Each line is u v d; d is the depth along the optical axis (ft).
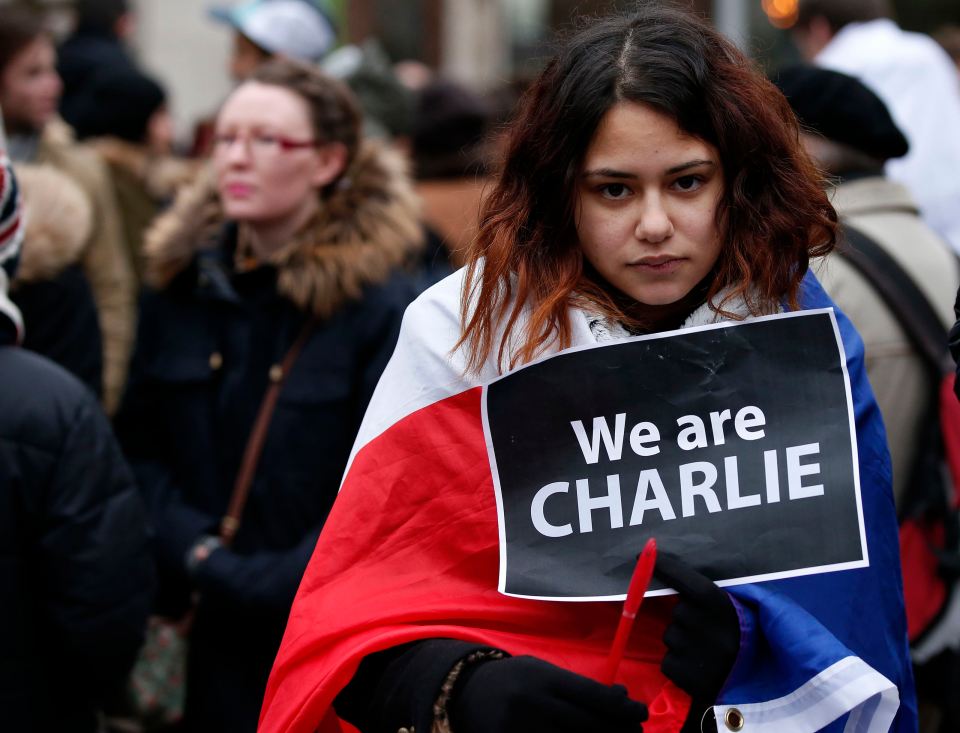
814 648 4.89
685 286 5.12
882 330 8.40
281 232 9.61
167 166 15.23
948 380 8.32
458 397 5.40
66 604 7.29
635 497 5.16
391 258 9.44
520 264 5.24
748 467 5.16
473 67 33.63
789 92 9.23
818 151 9.21
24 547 7.28
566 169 5.08
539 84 5.24
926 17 37.24
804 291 5.42
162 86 16.03
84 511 7.30
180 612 9.46
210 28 27.66
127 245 15.16
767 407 5.19
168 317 9.77
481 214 5.44
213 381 9.46
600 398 5.19
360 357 9.21
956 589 8.24
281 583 8.79
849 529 5.14
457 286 5.57
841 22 15.65
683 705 5.10
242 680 9.09
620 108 4.95
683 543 5.12
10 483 7.16
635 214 5.03
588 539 5.15
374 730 5.25
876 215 9.09
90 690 7.60
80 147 14.25
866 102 9.12
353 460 5.59
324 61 21.36
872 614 5.22
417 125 15.31
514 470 5.21
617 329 5.28
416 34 33.04
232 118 9.54
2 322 7.43
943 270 8.93
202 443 9.39
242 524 9.19
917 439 8.41
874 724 5.03
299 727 5.25
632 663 5.28
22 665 7.25
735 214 5.19
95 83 15.70
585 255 5.29
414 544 5.40
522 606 5.28
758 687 5.00
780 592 5.10
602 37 5.10
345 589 5.37
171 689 9.28
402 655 5.21
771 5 22.99
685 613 4.97
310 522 9.11
